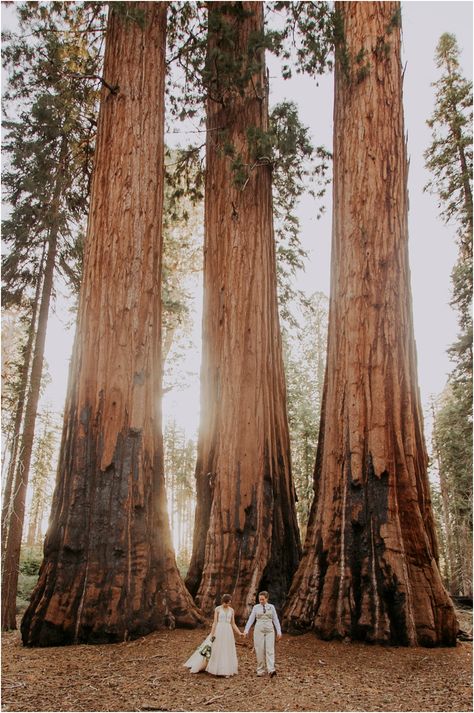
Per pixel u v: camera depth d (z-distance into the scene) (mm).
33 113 14711
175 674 7957
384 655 8922
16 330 21312
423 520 10555
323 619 10016
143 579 10273
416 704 6652
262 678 7844
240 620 11039
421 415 11375
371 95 12250
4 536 15781
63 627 9664
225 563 11789
